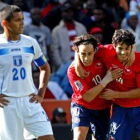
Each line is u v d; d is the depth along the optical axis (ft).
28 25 136.46
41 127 79.41
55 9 147.33
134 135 111.65
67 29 138.21
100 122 85.56
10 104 79.15
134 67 80.84
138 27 145.48
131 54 80.02
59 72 130.11
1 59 78.54
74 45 80.33
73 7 145.48
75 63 81.56
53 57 137.39
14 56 78.89
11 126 79.71
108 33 139.33
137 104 82.89
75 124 84.33
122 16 159.12
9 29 79.30
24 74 79.36
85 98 82.12
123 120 82.89
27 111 79.51
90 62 79.97
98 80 82.53
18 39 80.23
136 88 81.71
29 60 79.87
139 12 157.58
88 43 78.95
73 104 85.46
